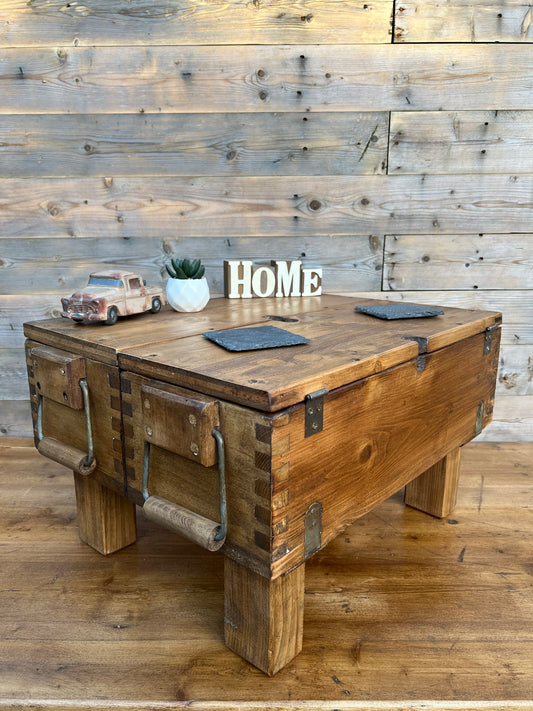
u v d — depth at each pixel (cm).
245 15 210
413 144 224
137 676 121
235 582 122
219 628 137
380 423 129
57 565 161
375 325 156
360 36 213
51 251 234
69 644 130
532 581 156
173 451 113
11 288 238
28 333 155
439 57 215
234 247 234
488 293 240
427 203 230
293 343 131
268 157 224
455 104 220
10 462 230
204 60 214
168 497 123
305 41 213
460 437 169
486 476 219
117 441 133
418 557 167
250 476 103
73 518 188
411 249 235
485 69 217
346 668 124
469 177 228
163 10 210
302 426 104
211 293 237
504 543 174
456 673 122
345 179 227
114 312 154
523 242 235
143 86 217
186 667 124
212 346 130
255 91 218
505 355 246
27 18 211
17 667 123
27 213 229
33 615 140
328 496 116
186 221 231
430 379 145
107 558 165
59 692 116
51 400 150
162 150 223
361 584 154
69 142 223
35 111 220
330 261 235
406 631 136
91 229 232
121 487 136
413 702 114
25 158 224
